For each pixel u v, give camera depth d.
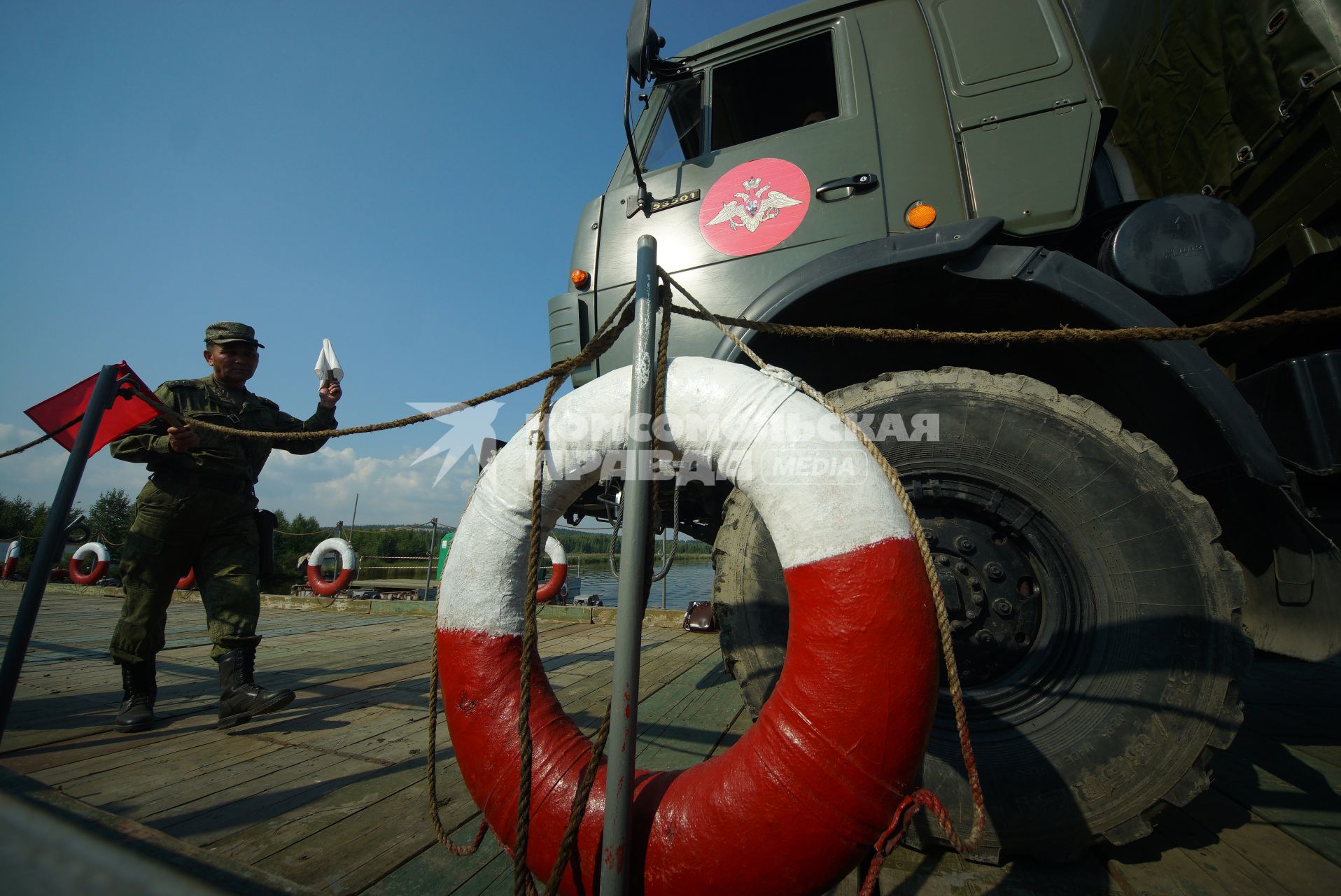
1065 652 1.60
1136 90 2.24
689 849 1.00
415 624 6.37
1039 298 1.81
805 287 1.91
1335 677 3.62
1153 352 1.60
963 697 1.64
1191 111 1.97
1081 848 1.46
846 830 0.97
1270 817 1.72
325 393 3.08
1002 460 1.66
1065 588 1.62
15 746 2.32
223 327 2.89
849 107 2.26
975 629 1.69
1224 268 1.65
